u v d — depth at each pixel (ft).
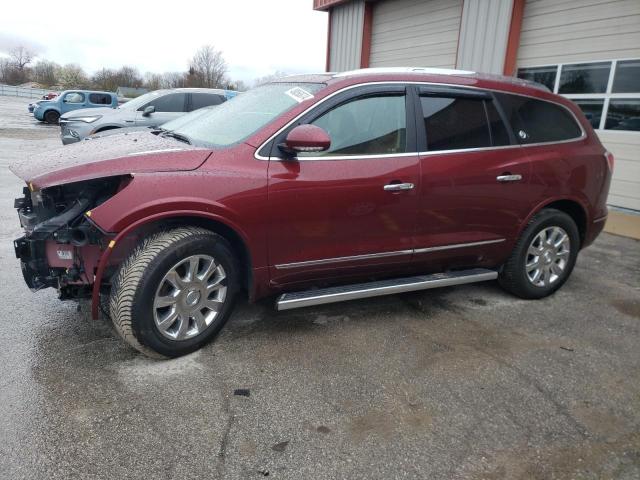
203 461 7.40
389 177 11.12
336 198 10.65
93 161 9.57
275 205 10.16
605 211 15.20
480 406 8.96
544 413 8.83
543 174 13.21
